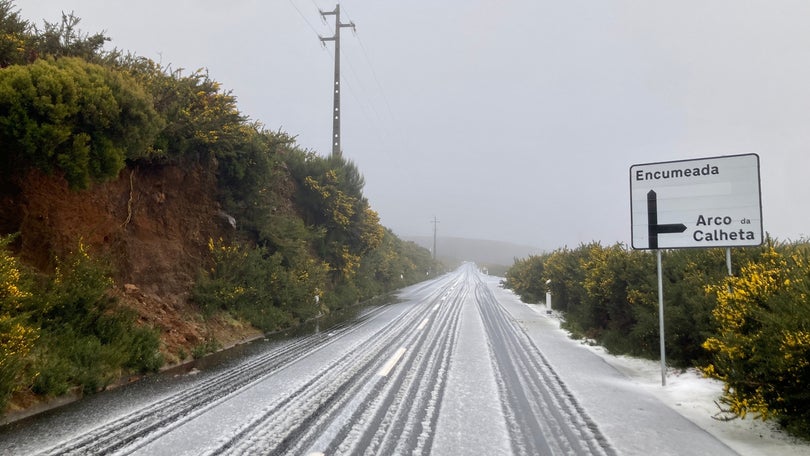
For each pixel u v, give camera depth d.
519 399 5.96
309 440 4.42
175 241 12.05
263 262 14.88
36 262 7.86
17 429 4.73
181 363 8.43
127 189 10.59
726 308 5.42
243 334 11.84
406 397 5.96
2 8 8.60
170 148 11.43
